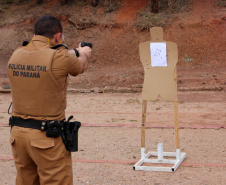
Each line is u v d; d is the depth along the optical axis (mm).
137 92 12719
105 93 12781
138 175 4703
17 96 2822
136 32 18422
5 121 8266
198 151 5652
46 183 2840
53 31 2869
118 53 17797
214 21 17891
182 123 7609
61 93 2832
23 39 19719
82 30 19297
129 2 19969
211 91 12336
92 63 17531
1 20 20875
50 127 2740
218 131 6844
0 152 5844
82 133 6980
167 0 19703
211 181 4414
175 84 4852
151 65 4934
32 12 21078
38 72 2738
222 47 16969
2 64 18141
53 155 2781
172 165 5055
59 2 21391
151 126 7328
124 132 6977
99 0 20469
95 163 5199
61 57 2750
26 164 2955
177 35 17781
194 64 16391
